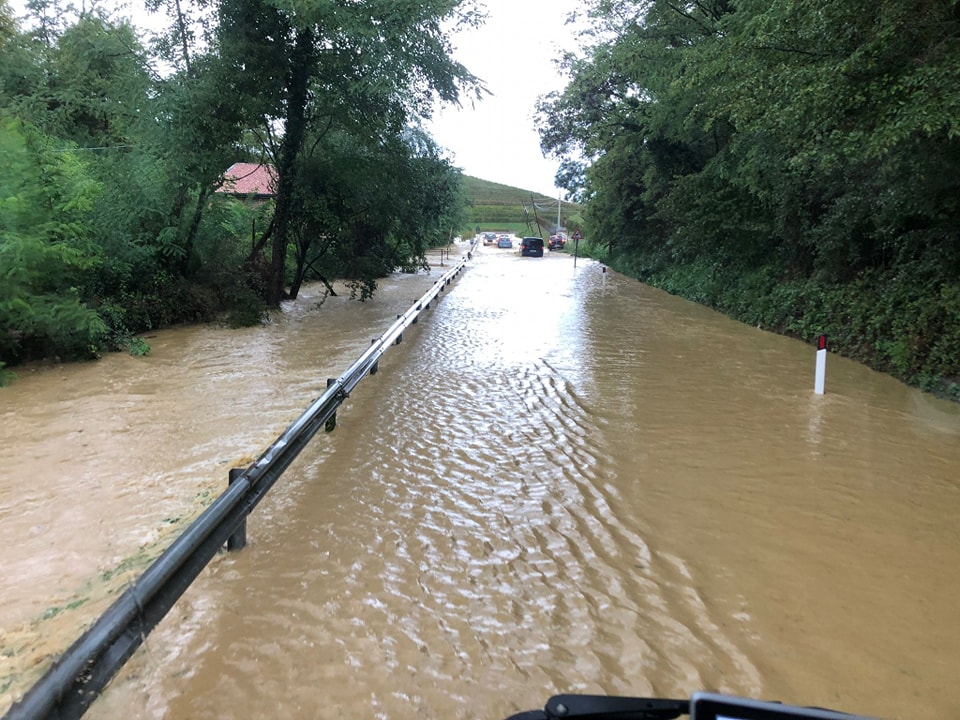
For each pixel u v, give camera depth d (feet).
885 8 23.66
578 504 16.84
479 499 17.13
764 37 29.66
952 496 17.52
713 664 10.58
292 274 70.85
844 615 11.98
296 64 52.70
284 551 14.32
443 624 11.66
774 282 53.16
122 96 46.57
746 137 51.11
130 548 14.55
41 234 32.63
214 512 12.49
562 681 10.16
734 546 14.64
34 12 61.52
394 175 59.11
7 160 33.17
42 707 7.59
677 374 32.60
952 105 22.11
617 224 113.29
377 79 49.34
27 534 15.25
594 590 12.80
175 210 47.80
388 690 9.95
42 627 11.54
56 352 34.65
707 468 19.52
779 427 23.76
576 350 39.14
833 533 15.29
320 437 22.31
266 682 10.10
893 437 22.61
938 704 9.67
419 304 48.78
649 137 80.84
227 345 40.57
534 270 118.11
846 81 25.98
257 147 57.41
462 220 236.84
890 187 35.53
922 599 12.55
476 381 30.71
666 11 65.82
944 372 29.14
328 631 11.43
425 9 48.73
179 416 24.93
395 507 16.62
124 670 10.37
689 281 72.69
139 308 43.50
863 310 37.70
